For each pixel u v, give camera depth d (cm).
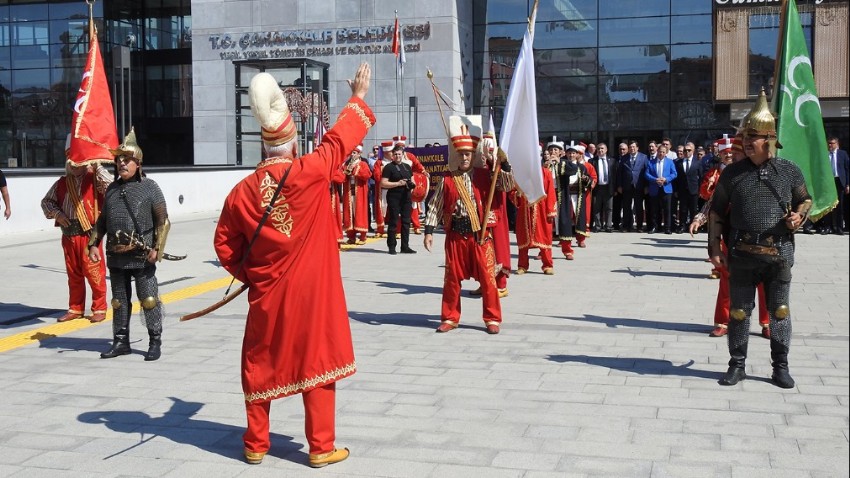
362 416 632
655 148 2158
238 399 690
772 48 3041
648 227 2178
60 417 645
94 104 969
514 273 1429
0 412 658
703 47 3119
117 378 756
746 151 694
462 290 1259
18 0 3962
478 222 923
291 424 626
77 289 1009
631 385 714
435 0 3144
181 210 2570
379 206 2080
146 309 821
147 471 532
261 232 527
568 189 1608
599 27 3216
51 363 813
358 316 1037
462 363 793
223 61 3372
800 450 553
